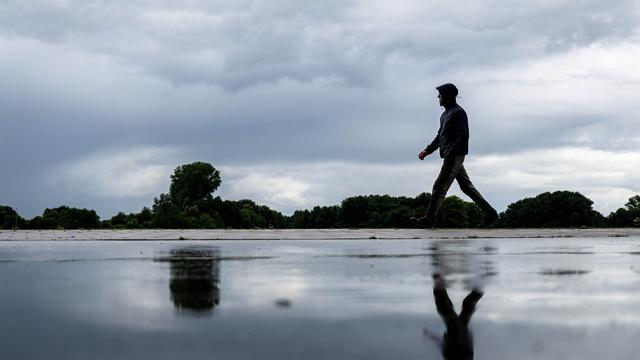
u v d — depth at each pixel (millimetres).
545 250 11750
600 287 5523
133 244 14703
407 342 3215
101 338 3240
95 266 7656
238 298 4707
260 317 3879
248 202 186500
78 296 4785
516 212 111375
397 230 29297
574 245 14055
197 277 6246
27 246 13602
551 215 103812
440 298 4766
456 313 4086
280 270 7102
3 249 12172
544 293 5109
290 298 4730
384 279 6109
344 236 20656
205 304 4391
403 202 150875
